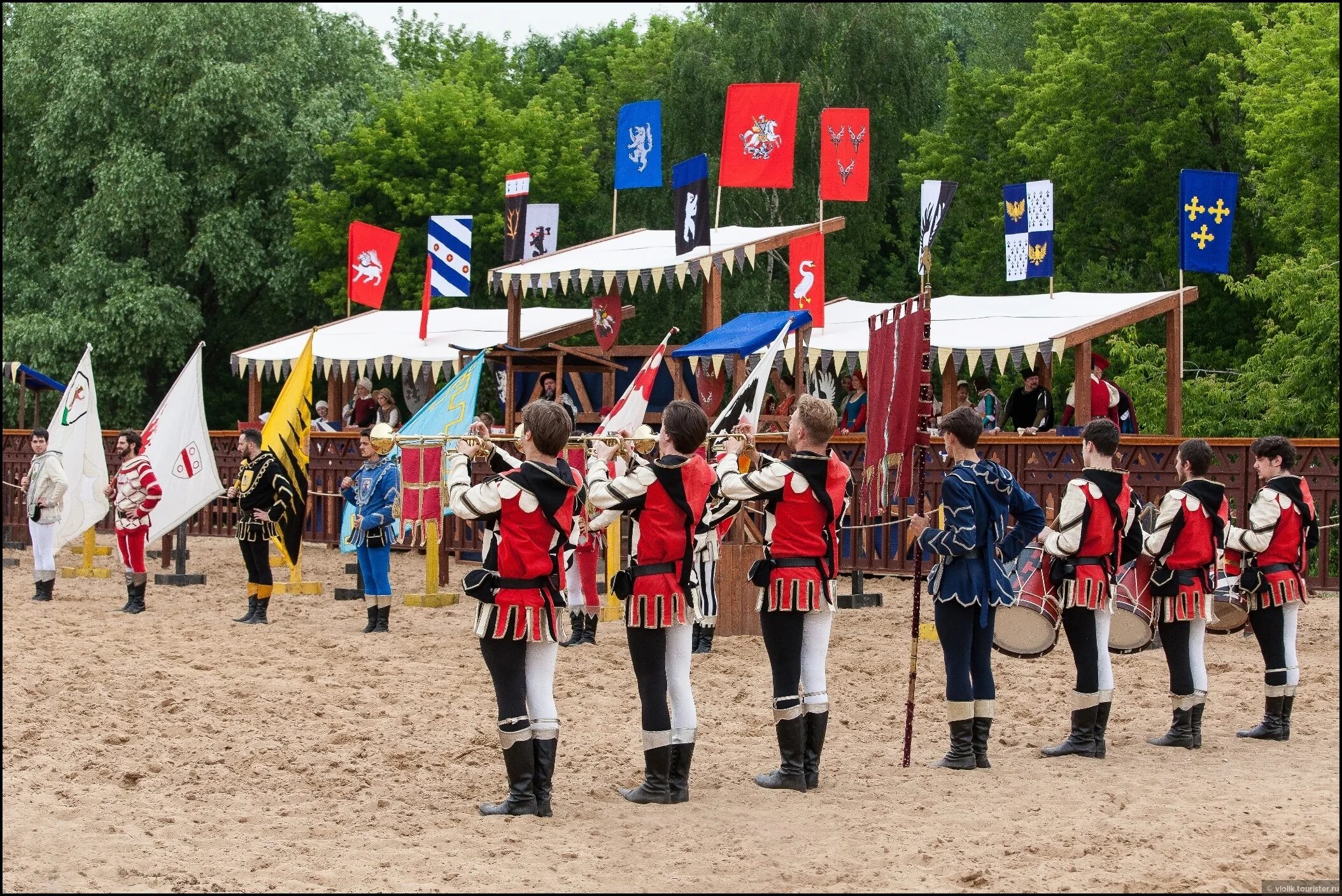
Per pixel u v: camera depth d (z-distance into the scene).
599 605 13.82
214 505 22.50
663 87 38.22
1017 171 36.31
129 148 34.84
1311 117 27.02
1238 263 33.28
